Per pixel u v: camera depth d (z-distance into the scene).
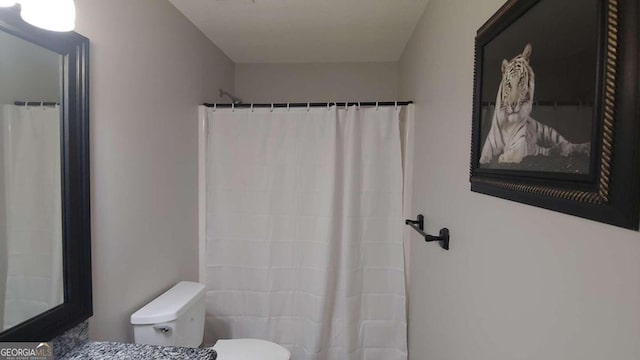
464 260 1.05
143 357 1.00
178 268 1.74
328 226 1.86
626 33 0.43
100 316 1.19
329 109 1.86
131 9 1.33
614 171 0.44
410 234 1.85
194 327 1.55
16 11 0.85
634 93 0.42
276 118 1.92
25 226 0.92
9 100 0.86
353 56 2.46
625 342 0.44
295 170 1.92
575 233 0.54
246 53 2.39
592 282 0.50
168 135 1.63
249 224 1.97
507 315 0.77
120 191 1.28
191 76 1.87
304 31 1.98
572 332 0.55
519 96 0.69
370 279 1.91
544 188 0.60
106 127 1.20
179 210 1.75
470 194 1.00
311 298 1.92
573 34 0.52
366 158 1.87
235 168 1.96
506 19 0.75
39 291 0.96
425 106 1.59
